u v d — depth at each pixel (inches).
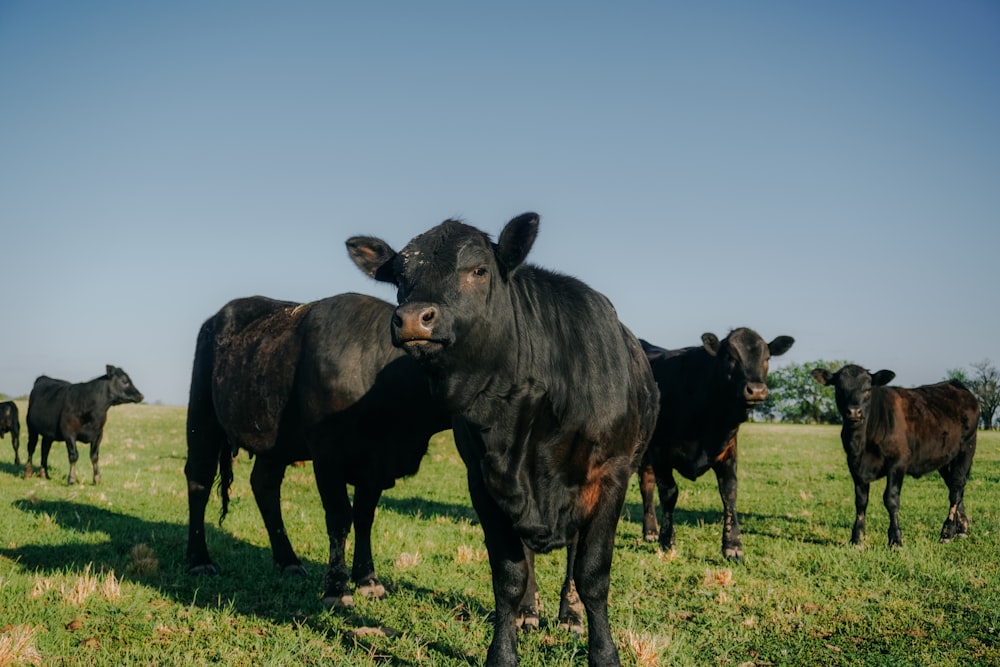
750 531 458.9
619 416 206.7
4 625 227.8
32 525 405.7
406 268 189.2
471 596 283.4
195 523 327.0
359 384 272.1
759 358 371.6
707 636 241.9
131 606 251.6
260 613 257.6
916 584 305.9
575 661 215.9
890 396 432.8
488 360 185.2
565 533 197.2
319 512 479.8
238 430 316.5
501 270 192.1
